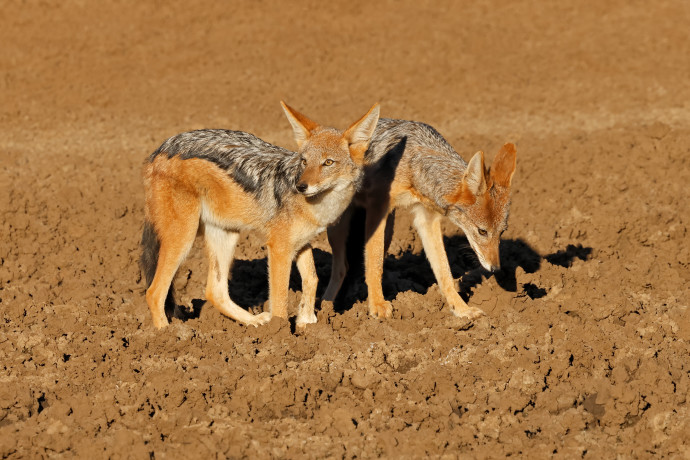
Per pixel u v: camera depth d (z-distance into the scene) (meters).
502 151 15.46
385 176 16.34
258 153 15.66
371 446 12.33
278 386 13.59
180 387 13.31
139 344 14.91
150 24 47.78
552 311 16.36
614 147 27.84
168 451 12.13
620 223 20.92
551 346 14.90
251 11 50.31
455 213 15.82
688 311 15.73
